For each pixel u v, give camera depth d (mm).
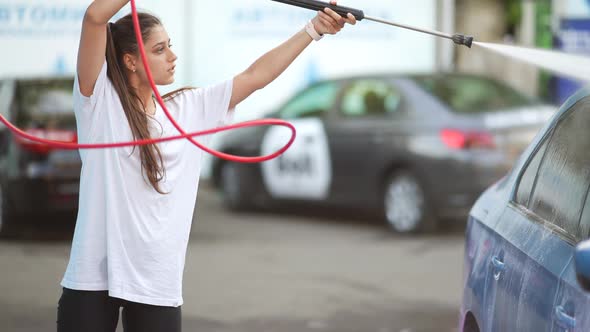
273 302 8047
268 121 3666
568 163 3641
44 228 12312
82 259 3604
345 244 10992
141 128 3568
